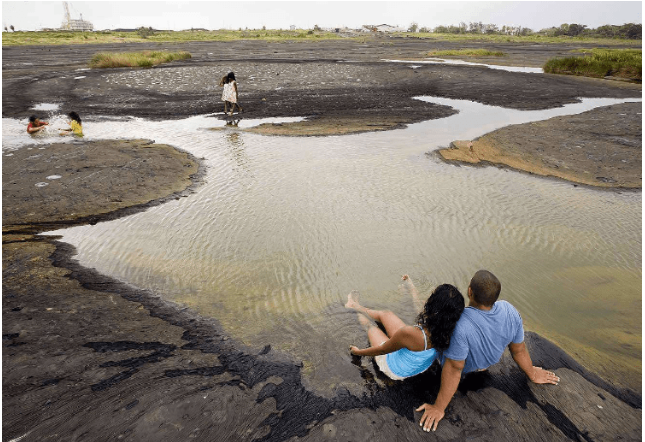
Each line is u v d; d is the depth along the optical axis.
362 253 5.77
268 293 4.80
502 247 5.98
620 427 2.96
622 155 10.49
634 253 5.84
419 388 3.30
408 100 18.48
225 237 6.25
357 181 8.67
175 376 3.35
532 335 3.99
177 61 37.91
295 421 2.95
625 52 31.34
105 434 2.74
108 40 77.94
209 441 2.74
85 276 5.14
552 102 18.16
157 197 7.81
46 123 12.85
